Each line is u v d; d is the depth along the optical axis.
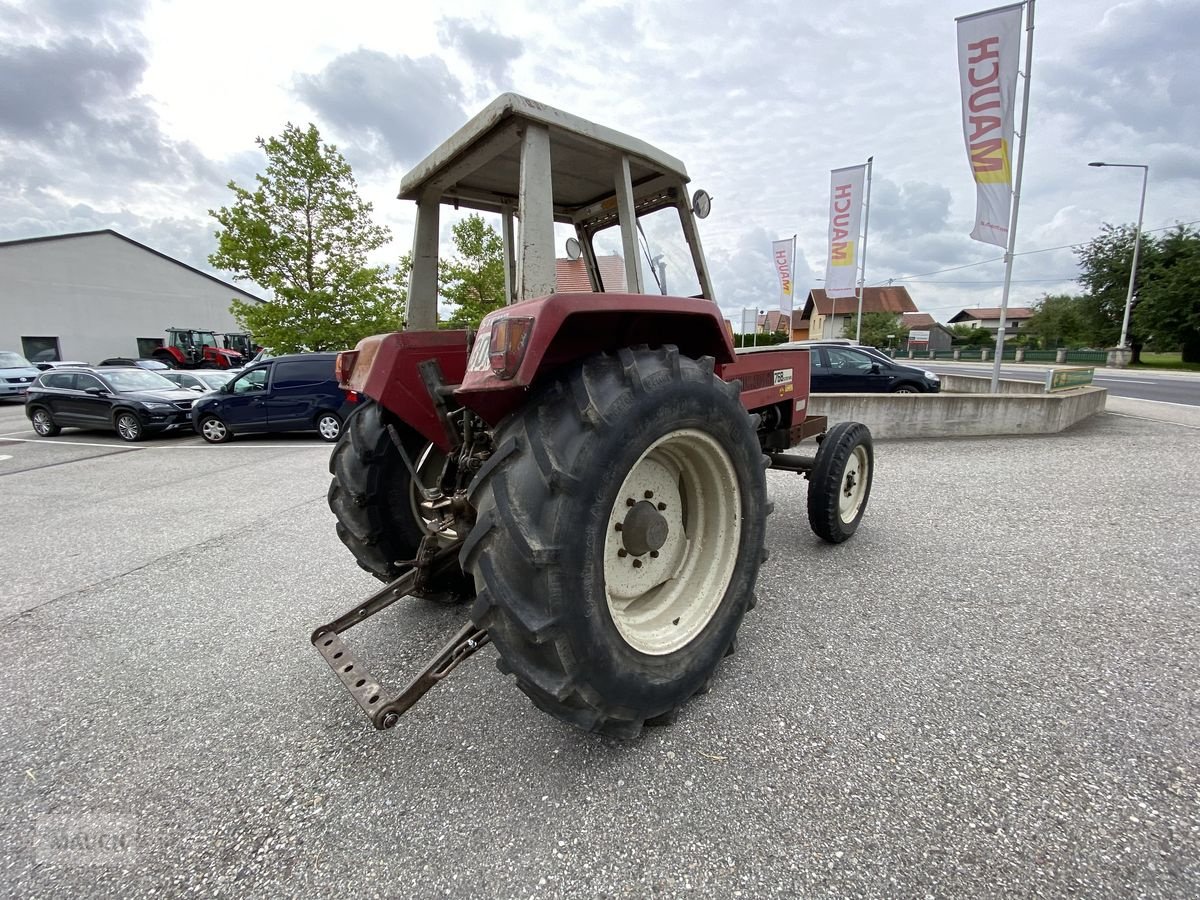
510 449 1.52
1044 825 1.38
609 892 1.24
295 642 2.50
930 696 1.91
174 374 12.54
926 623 2.41
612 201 2.63
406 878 1.30
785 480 5.15
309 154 12.66
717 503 1.98
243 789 1.62
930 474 5.22
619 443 1.52
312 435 9.91
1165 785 1.50
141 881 1.33
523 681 1.49
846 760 1.62
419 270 2.48
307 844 1.41
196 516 4.70
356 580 3.19
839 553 3.23
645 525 1.76
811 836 1.37
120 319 29.19
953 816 1.42
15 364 17.58
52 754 1.80
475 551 1.51
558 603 1.44
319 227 13.07
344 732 1.86
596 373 1.57
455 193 2.47
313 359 9.07
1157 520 3.76
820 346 10.47
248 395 9.06
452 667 1.71
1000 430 7.45
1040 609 2.52
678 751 1.68
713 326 2.00
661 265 2.61
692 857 1.32
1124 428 7.86
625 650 1.61
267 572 3.36
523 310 1.51
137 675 2.27
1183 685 1.94
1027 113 8.88
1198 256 24.31
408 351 2.26
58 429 10.50
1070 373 8.82
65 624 2.74
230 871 1.34
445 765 1.68
